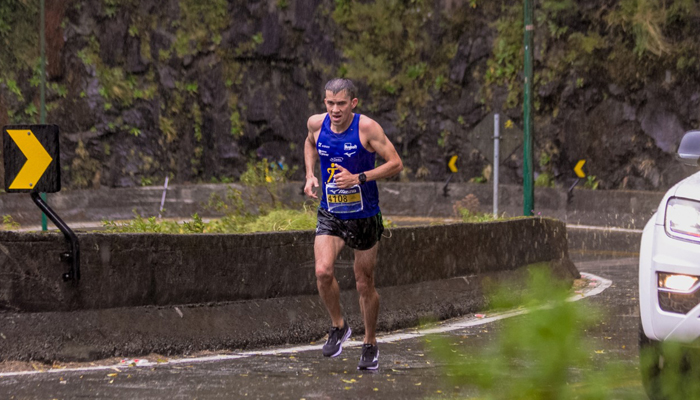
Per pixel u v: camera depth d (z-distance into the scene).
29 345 16.11
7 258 16.48
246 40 84.81
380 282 21.66
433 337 3.92
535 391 3.56
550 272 4.09
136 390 14.09
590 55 77.00
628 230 60.34
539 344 3.60
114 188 77.62
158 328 17.59
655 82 73.00
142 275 17.77
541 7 80.81
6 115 74.06
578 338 3.59
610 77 75.62
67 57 77.06
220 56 84.25
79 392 13.90
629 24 74.62
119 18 79.69
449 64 86.19
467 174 84.31
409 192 81.06
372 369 15.80
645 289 12.64
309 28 86.38
